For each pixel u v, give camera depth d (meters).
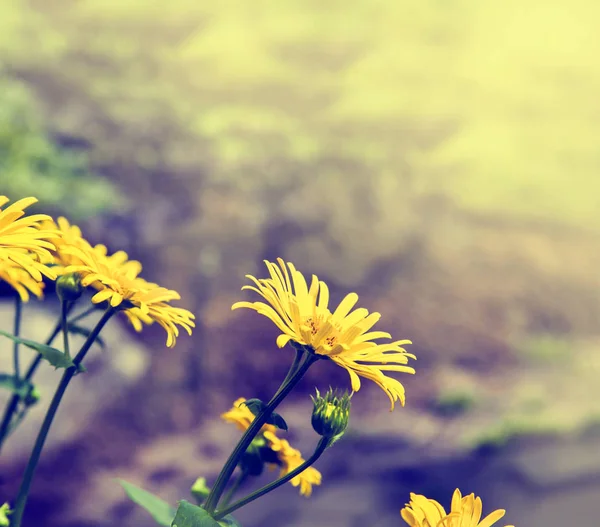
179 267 10.12
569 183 14.61
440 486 7.27
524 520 6.51
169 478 7.24
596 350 12.44
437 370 11.20
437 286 12.48
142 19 13.97
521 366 11.59
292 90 14.42
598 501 6.86
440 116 14.62
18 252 1.12
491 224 13.87
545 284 13.30
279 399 1.14
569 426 8.63
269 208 11.81
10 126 8.52
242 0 15.38
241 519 6.36
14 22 12.05
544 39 16.42
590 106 15.73
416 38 16.36
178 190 10.90
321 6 16.23
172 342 1.26
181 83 13.68
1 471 6.02
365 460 7.85
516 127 15.30
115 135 11.00
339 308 1.26
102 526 6.07
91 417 6.97
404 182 13.65
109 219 9.54
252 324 10.16
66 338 1.27
